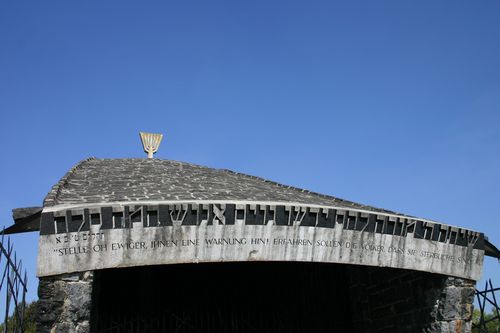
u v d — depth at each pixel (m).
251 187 16.88
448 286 13.27
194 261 10.84
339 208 12.25
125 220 10.50
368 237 12.45
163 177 17.08
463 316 13.29
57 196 11.84
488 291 14.24
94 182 15.15
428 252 13.11
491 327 22.05
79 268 10.08
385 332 15.23
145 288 15.52
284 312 17.06
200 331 15.62
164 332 14.80
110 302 15.03
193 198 11.89
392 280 14.92
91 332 11.94
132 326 13.92
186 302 16.55
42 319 9.83
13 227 11.20
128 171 18.42
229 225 11.22
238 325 16.97
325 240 12.02
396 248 12.75
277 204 11.67
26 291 10.73
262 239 11.44
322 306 17.19
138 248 10.50
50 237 9.99
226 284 17.23
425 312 13.66
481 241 13.78
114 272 15.39
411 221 12.95
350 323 16.91
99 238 10.28
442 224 13.28
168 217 10.80
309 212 11.95
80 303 10.01
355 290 16.81
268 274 17.55
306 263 17.55
